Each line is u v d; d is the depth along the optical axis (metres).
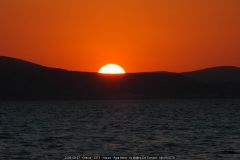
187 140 136.25
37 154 109.75
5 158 104.44
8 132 162.88
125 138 141.50
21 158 104.44
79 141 133.75
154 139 138.75
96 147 121.12
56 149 117.50
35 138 142.12
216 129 174.62
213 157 106.19
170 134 154.12
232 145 125.19
